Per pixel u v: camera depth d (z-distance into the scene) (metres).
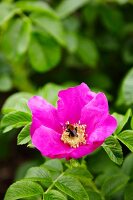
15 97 0.60
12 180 0.91
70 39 0.84
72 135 0.51
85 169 0.54
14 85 0.83
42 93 0.61
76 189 0.50
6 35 0.72
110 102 0.88
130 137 0.50
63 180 0.51
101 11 0.88
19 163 0.94
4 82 0.78
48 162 0.56
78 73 0.93
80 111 0.52
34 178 0.51
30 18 0.72
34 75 0.92
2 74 0.81
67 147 0.50
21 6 0.71
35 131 0.48
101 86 0.91
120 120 0.52
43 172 0.53
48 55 0.73
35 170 0.53
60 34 0.72
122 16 0.89
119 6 0.92
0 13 0.71
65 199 0.49
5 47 0.72
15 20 0.72
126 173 0.59
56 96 0.60
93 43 0.87
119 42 0.92
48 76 0.92
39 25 0.77
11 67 0.83
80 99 0.52
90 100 0.52
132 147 0.49
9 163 0.94
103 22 0.88
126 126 0.63
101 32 0.93
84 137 0.51
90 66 0.90
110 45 0.92
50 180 0.52
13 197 0.49
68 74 0.93
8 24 0.72
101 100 0.50
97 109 0.50
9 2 0.78
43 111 0.51
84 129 0.51
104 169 0.68
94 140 0.48
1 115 0.68
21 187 0.50
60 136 0.51
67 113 0.52
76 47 0.84
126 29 0.90
